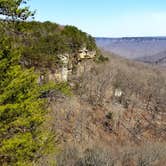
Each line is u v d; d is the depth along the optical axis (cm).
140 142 7275
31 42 1342
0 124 1195
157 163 4831
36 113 1340
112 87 8938
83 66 7612
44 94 1484
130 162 4828
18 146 1247
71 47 5953
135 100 9144
